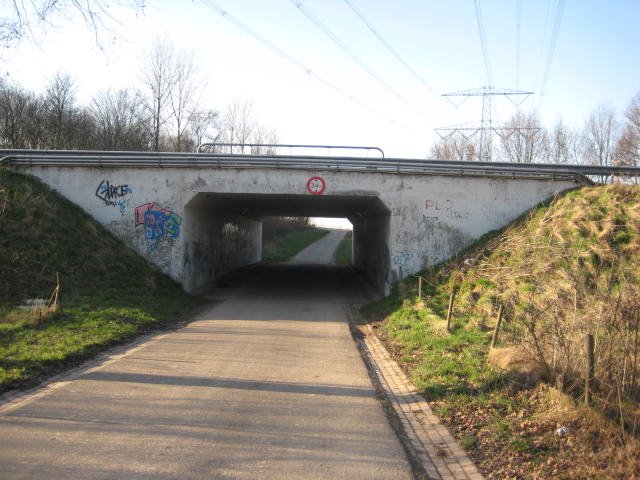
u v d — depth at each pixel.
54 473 4.40
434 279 16.22
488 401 6.61
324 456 5.04
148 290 15.63
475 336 10.08
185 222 17.92
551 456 4.96
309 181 17.66
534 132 42.75
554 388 6.25
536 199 17.59
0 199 15.73
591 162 41.78
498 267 14.82
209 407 6.40
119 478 4.35
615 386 5.75
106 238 17.33
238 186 17.69
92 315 11.69
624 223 14.19
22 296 12.69
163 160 17.78
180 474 4.48
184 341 10.66
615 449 4.87
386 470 4.77
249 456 4.95
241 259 32.81
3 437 5.18
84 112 39.72
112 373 7.87
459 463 5.05
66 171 18.05
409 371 8.78
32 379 7.28
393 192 17.59
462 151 47.19
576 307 7.82
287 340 11.20
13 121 34.44
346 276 30.44
